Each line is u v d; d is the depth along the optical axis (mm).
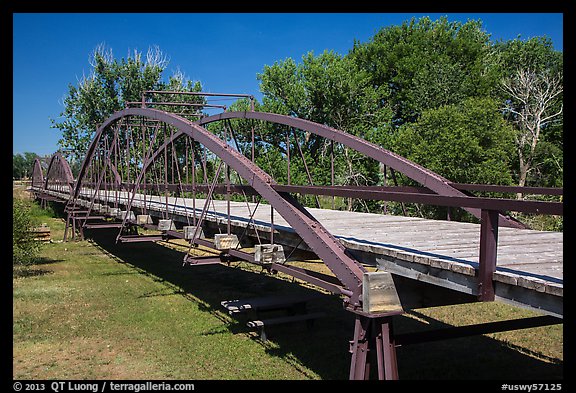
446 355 7191
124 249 18516
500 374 6375
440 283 4477
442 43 28375
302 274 5953
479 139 16688
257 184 6816
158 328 8562
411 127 20031
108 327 8648
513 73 29484
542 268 4133
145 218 11219
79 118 32594
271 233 6668
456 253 4832
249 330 8445
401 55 28516
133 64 31891
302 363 6902
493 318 8945
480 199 3887
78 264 15266
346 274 5094
